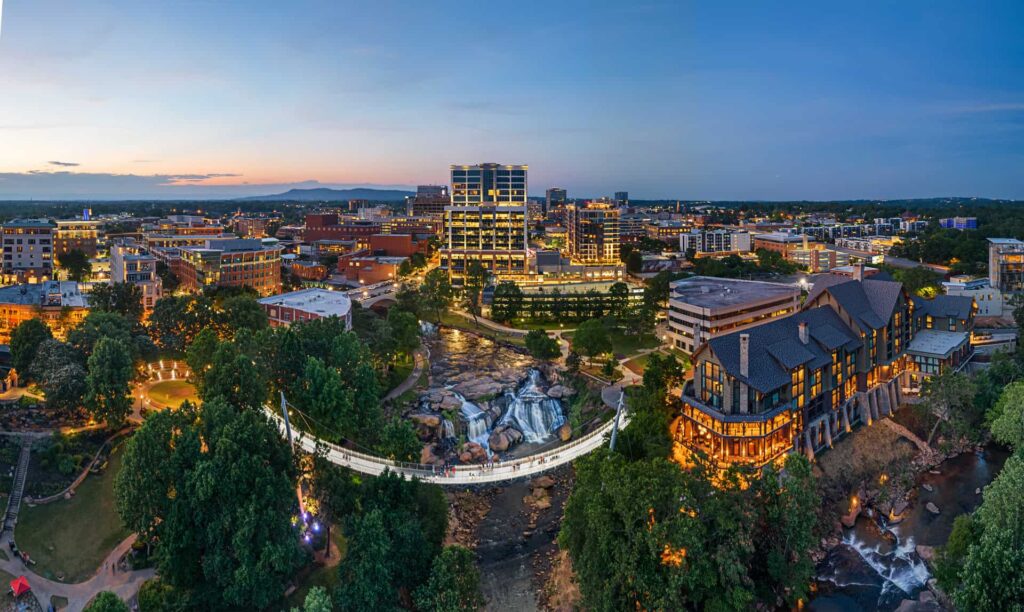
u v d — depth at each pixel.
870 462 120.44
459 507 112.19
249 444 89.00
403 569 80.38
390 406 151.00
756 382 105.56
